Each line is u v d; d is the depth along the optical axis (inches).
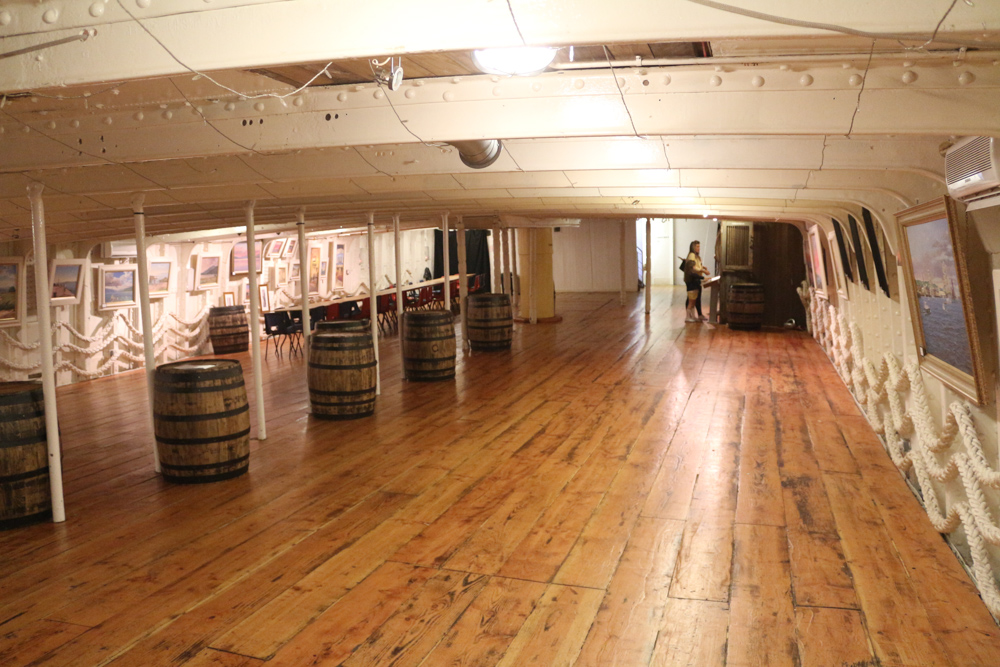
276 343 521.7
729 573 157.0
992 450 141.5
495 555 169.2
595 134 147.1
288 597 150.6
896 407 218.2
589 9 84.4
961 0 75.1
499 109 153.5
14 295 380.8
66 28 99.5
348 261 685.3
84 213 280.2
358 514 198.2
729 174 236.5
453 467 238.7
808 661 123.0
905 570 156.6
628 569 159.9
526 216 591.2
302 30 93.4
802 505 196.9
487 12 87.4
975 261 139.3
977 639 128.6
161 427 227.8
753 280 597.3
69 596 153.3
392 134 161.0
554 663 124.0
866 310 296.8
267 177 221.9
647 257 662.5
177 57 97.2
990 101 119.6
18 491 191.9
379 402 344.5
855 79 128.0
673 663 123.3
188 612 145.1
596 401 331.6
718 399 328.5
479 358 466.3
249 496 215.0
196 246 499.5
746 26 80.4
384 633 135.3
